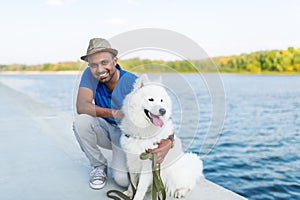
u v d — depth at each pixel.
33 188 1.96
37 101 6.99
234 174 3.80
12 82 27.62
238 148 5.11
